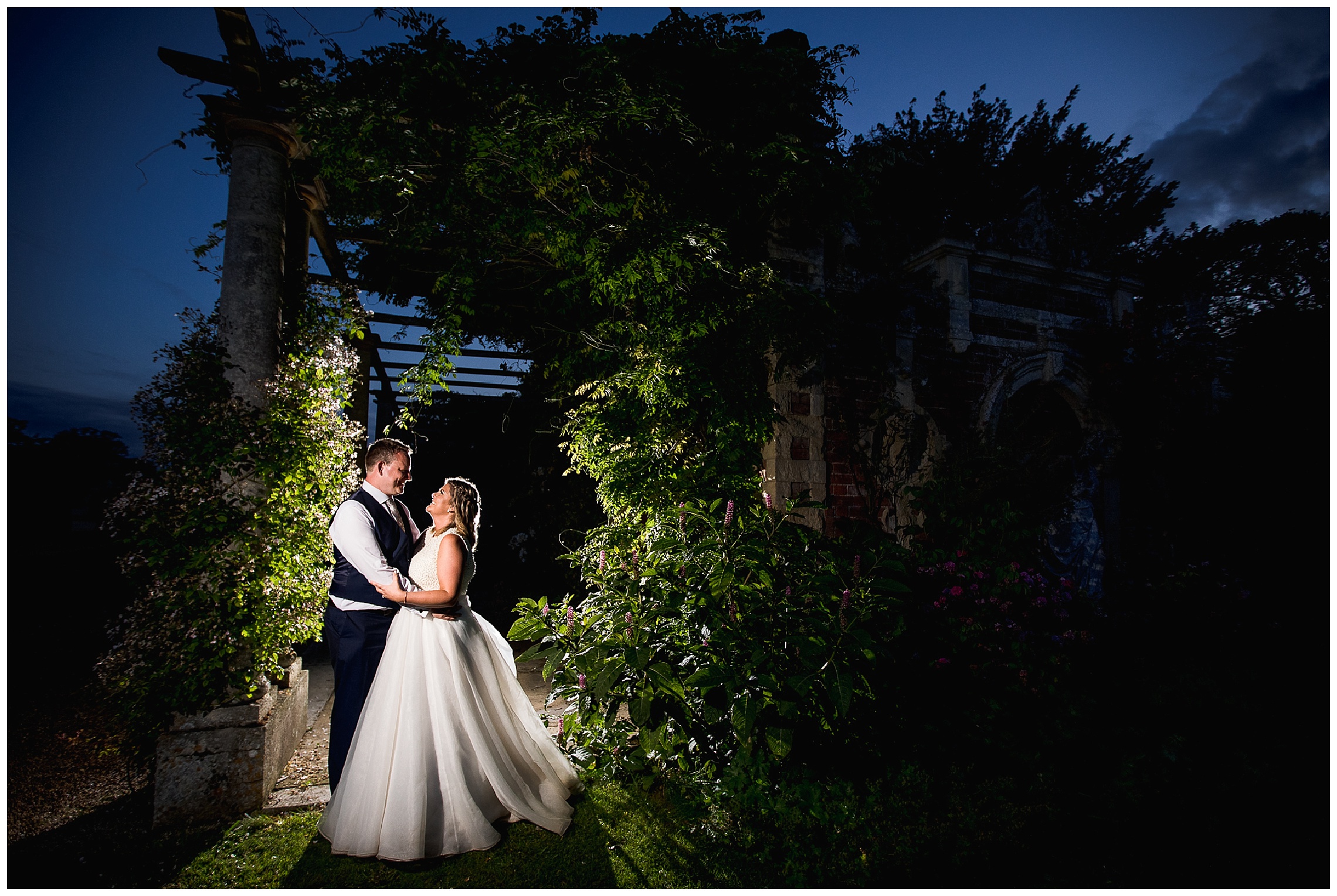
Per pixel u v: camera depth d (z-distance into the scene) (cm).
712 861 241
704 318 386
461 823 238
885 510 554
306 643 561
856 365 552
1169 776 306
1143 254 891
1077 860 245
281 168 313
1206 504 628
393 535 264
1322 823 272
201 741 258
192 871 225
